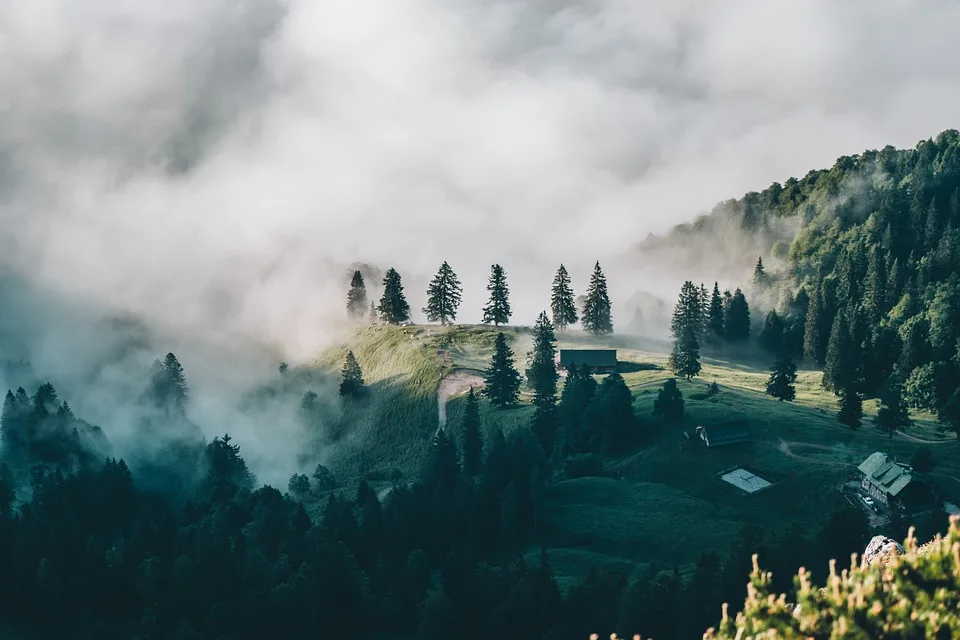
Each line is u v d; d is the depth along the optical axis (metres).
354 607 95.81
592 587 85.44
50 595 99.88
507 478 132.00
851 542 79.81
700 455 135.62
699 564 82.75
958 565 28.28
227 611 93.94
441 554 116.31
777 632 28.50
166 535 121.38
